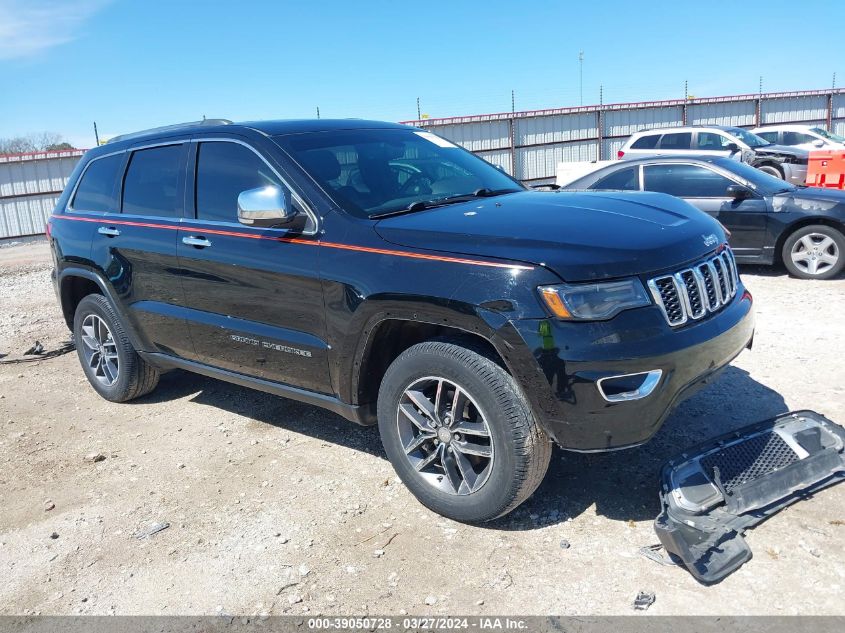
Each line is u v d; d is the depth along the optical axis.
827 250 7.67
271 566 3.01
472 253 2.93
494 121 25.19
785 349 5.20
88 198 4.98
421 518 3.29
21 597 2.95
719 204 8.07
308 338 3.54
